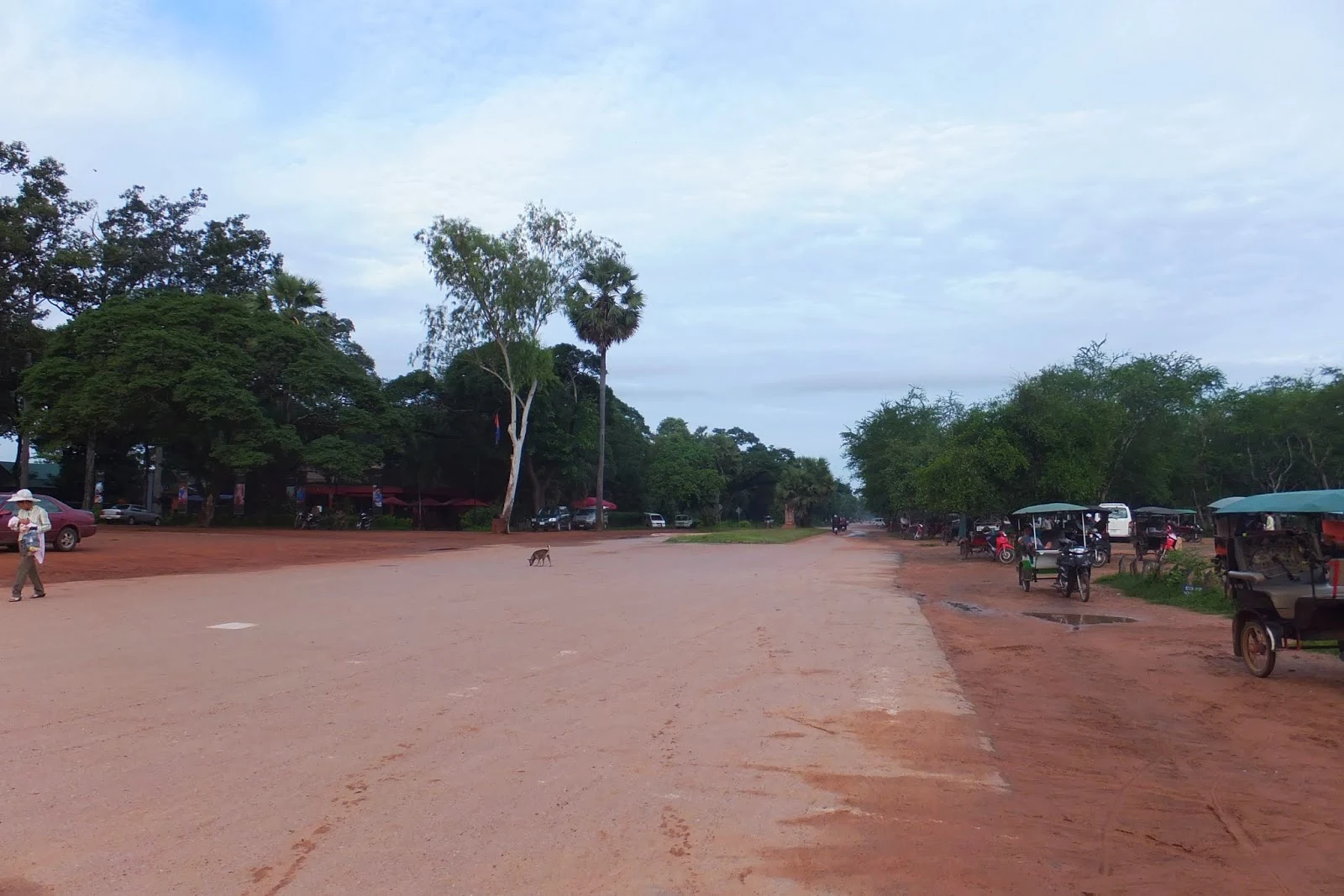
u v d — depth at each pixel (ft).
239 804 17.95
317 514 187.32
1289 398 184.24
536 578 75.31
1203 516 204.13
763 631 45.24
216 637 39.32
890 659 37.76
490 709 26.58
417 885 14.42
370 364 224.94
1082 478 111.34
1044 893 14.98
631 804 18.61
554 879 14.82
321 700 27.25
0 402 176.86
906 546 161.17
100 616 46.26
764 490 394.32
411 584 68.03
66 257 164.14
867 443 247.70
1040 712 28.66
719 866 15.58
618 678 31.96
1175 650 41.50
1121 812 19.22
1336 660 38.96
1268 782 21.58
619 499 290.35
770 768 21.50
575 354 243.19
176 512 203.41
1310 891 15.34
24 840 15.92
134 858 15.20
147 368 147.02
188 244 196.44
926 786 20.49
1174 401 162.71
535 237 175.01
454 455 229.66
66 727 23.48
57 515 86.17
